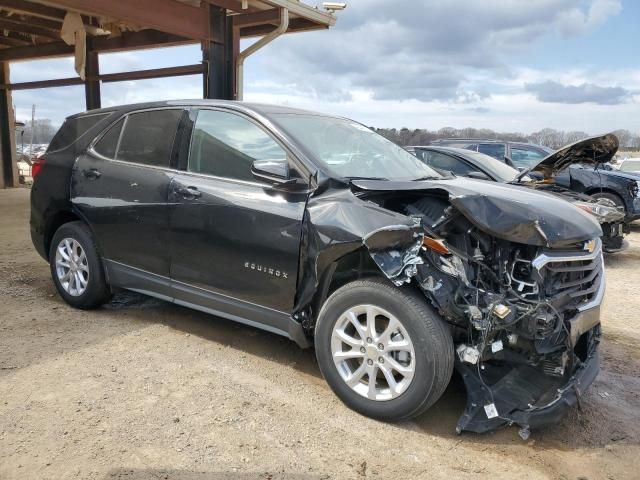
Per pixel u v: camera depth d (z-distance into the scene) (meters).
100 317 4.67
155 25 8.46
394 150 4.61
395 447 2.95
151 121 4.43
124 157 4.50
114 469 2.62
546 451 3.00
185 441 2.88
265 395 3.44
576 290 3.27
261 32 11.08
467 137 11.92
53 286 5.55
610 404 3.61
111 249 4.49
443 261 3.03
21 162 20.97
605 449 3.05
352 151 4.06
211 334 4.39
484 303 2.97
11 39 13.08
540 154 11.12
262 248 3.56
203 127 4.11
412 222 3.02
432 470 2.77
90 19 11.07
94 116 4.92
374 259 3.04
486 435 3.13
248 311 3.75
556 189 7.90
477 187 3.56
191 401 3.30
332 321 3.30
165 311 4.89
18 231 8.63
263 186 3.66
